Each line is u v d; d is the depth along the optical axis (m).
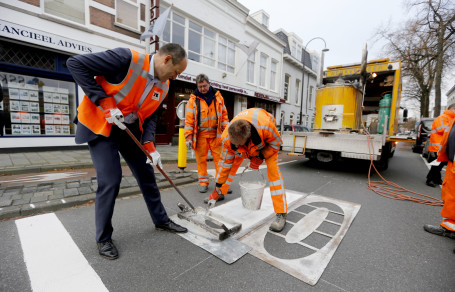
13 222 2.35
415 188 4.45
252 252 1.99
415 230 2.56
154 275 1.66
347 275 1.74
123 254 1.90
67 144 7.00
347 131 5.54
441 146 2.60
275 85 16.48
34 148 6.46
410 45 17.52
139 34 8.09
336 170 6.02
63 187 3.28
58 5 6.46
